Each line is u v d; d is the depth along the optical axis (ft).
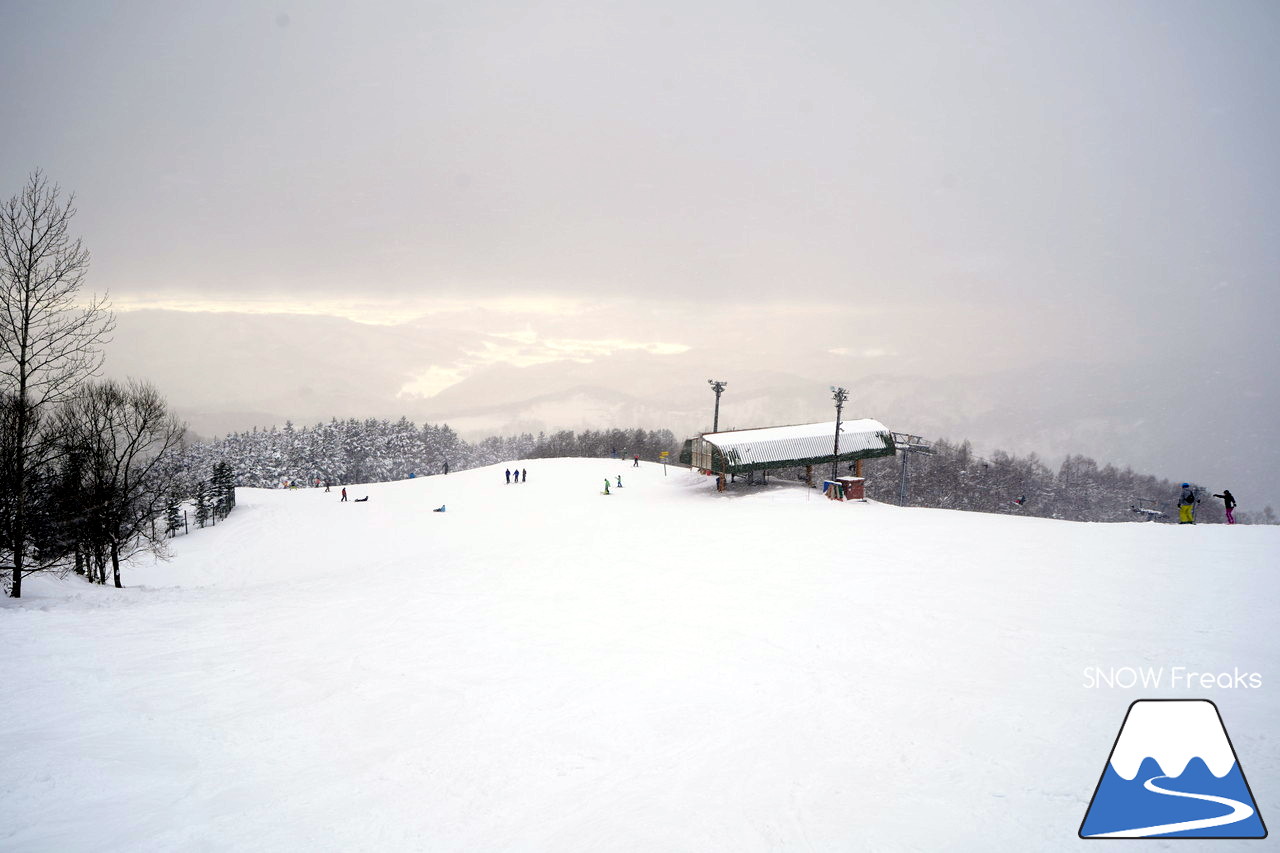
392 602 77.15
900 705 40.96
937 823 28.32
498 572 94.07
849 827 28.63
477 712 43.57
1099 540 84.33
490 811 31.96
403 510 235.20
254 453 561.02
